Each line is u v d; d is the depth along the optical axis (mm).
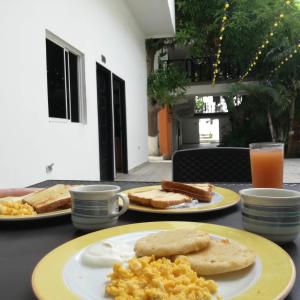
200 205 959
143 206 965
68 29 3539
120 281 473
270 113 10758
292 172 6590
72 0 3664
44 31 2984
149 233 704
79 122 4008
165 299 417
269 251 585
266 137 11539
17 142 2508
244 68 11211
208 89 11375
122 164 6465
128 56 6676
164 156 11336
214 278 505
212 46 10750
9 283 533
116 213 818
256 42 10211
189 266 506
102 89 5074
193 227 739
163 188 1115
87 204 794
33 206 952
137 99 7539
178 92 9945
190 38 9914
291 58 10023
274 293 438
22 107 2582
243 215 735
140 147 7797
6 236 787
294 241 706
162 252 549
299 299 460
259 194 764
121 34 6074
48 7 3066
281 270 507
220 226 740
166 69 9742
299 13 9664
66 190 1050
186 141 23656
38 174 2824
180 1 9906
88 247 621
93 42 4414
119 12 5941
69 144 3549
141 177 6012
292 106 10516
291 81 10555
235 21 9562
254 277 497
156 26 8039
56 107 3361
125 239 670
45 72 2992
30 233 808
